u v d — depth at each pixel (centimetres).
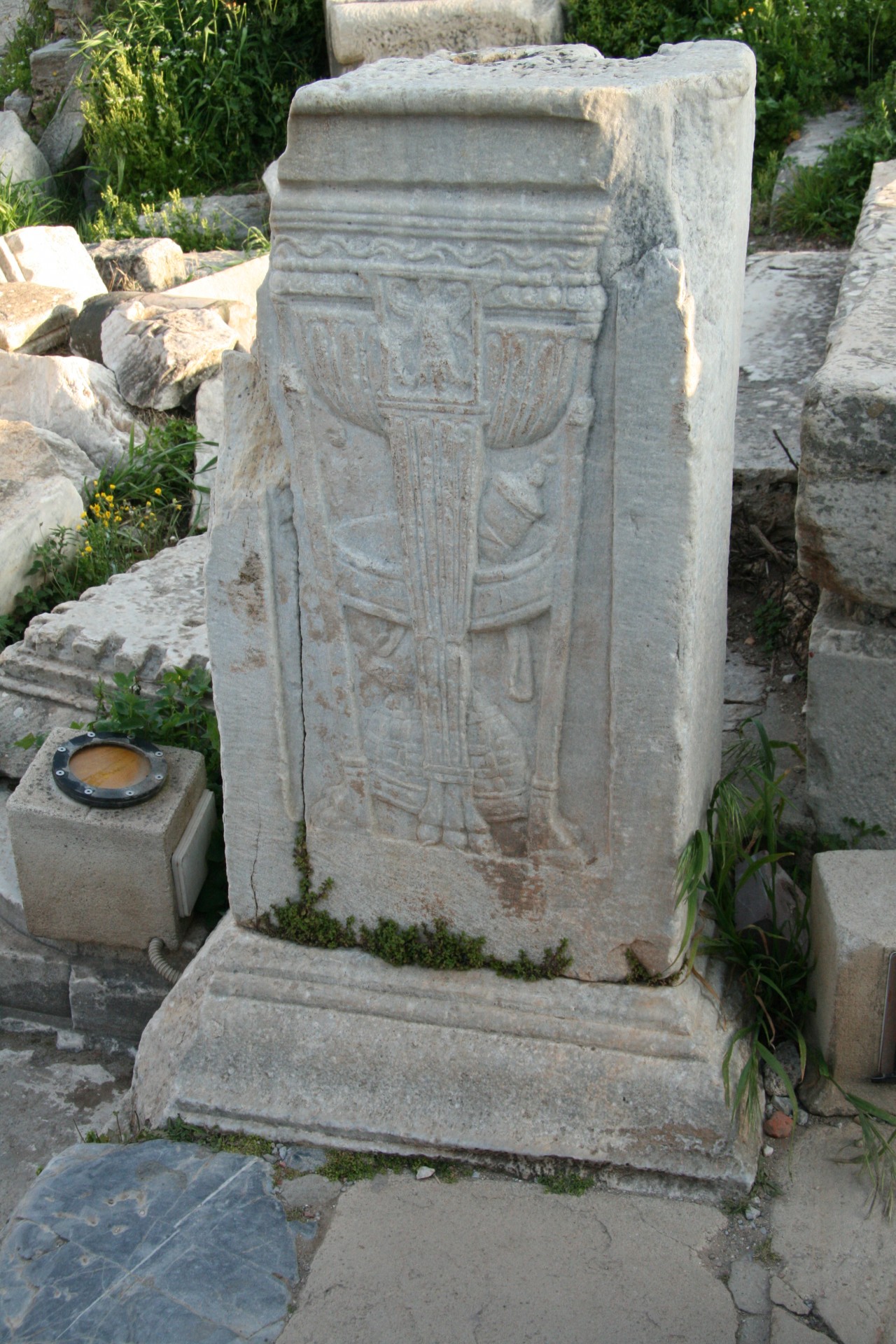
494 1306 227
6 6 1120
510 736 244
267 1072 263
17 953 313
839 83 658
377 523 233
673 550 216
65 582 435
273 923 279
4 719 365
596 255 200
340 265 212
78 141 880
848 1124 256
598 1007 256
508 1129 250
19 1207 247
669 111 196
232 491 239
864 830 301
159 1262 236
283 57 818
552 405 211
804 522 277
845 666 286
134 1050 309
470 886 259
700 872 240
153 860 292
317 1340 223
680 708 229
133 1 843
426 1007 262
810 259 517
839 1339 219
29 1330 226
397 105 197
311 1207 247
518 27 684
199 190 825
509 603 230
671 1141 245
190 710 343
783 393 416
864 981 242
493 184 200
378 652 245
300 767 262
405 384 216
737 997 268
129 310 557
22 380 529
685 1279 230
